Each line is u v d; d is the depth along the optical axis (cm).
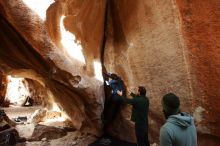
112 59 664
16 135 664
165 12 487
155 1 502
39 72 644
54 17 550
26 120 899
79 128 766
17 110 1176
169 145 238
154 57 539
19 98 1355
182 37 469
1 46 578
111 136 706
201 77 462
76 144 650
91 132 731
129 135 658
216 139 470
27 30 489
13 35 527
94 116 689
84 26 622
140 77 589
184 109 503
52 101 931
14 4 459
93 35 654
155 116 579
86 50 652
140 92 524
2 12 462
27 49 555
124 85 648
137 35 565
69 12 570
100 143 651
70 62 595
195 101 481
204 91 464
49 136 701
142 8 539
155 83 554
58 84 660
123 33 610
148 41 543
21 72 685
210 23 427
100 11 631
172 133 240
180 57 485
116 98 553
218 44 426
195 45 456
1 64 657
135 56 583
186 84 488
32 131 761
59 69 573
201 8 430
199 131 488
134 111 521
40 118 874
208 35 434
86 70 657
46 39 523
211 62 442
